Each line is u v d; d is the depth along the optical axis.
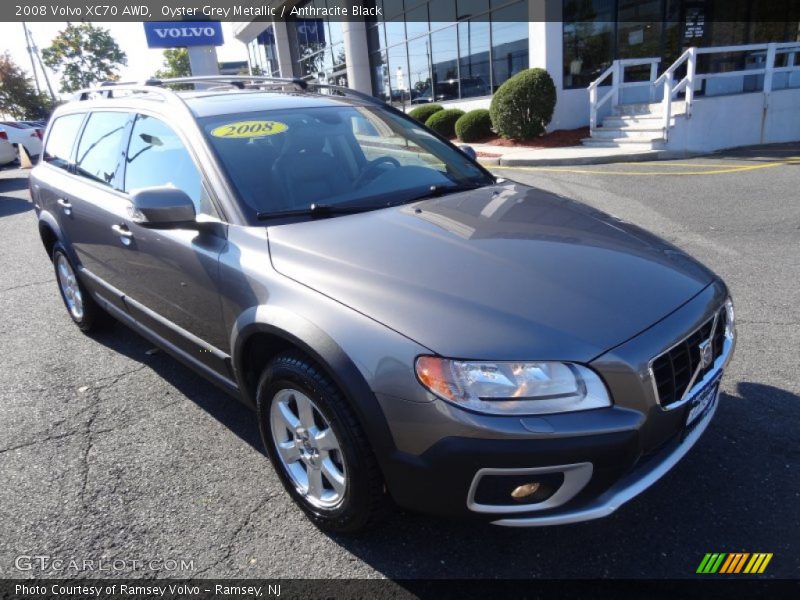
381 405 1.99
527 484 1.92
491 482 1.93
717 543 2.30
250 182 2.80
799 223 6.36
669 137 11.33
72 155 4.21
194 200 2.89
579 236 2.59
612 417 1.93
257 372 2.68
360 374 2.02
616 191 8.46
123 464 2.96
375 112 3.76
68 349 4.37
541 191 3.37
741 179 8.74
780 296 4.51
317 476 2.39
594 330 2.00
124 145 3.53
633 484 2.09
